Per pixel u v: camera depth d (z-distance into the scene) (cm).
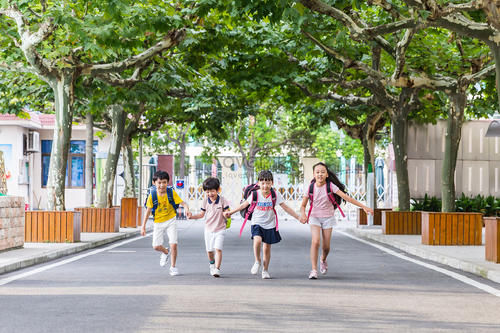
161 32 1738
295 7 1441
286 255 1652
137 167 4781
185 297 929
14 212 1625
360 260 1530
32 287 1031
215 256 1302
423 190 3097
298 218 1193
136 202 2877
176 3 1866
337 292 988
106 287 1033
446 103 2725
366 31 1552
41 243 1845
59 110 1961
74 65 1953
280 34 2225
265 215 1172
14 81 2509
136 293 967
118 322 745
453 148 1994
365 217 2930
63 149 1964
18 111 2670
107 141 4716
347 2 1550
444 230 1856
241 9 1705
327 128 6022
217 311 816
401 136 2412
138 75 2252
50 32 1839
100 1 1551
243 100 2781
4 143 4328
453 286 1072
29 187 4606
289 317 777
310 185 1195
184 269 1311
